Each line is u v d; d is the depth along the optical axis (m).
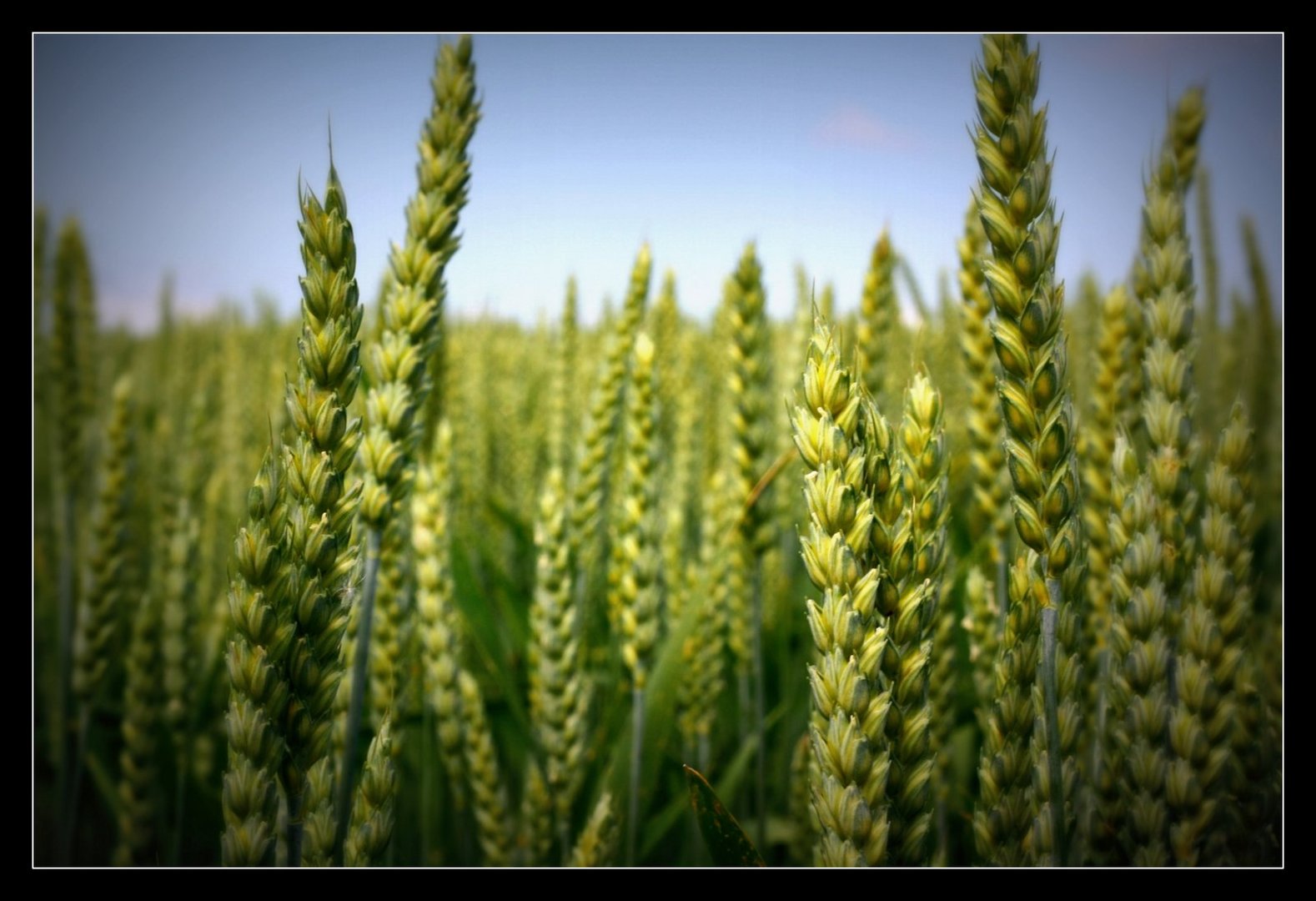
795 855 0.35
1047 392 0.18
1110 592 0.26
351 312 0.18
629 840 0.32
